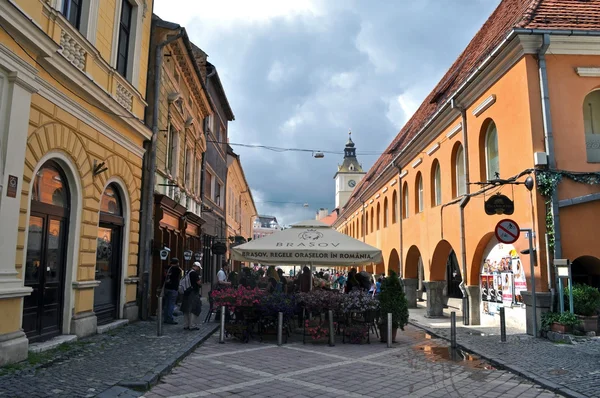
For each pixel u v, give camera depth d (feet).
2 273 23.06
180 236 60.64
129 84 40.68
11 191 23.82
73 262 31.60
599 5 40.09
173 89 55.62
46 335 29.19
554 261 34.65
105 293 38.70
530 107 36.96
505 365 26.50
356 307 36.27
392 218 83.41
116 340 32.65
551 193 35.83
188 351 29.71
